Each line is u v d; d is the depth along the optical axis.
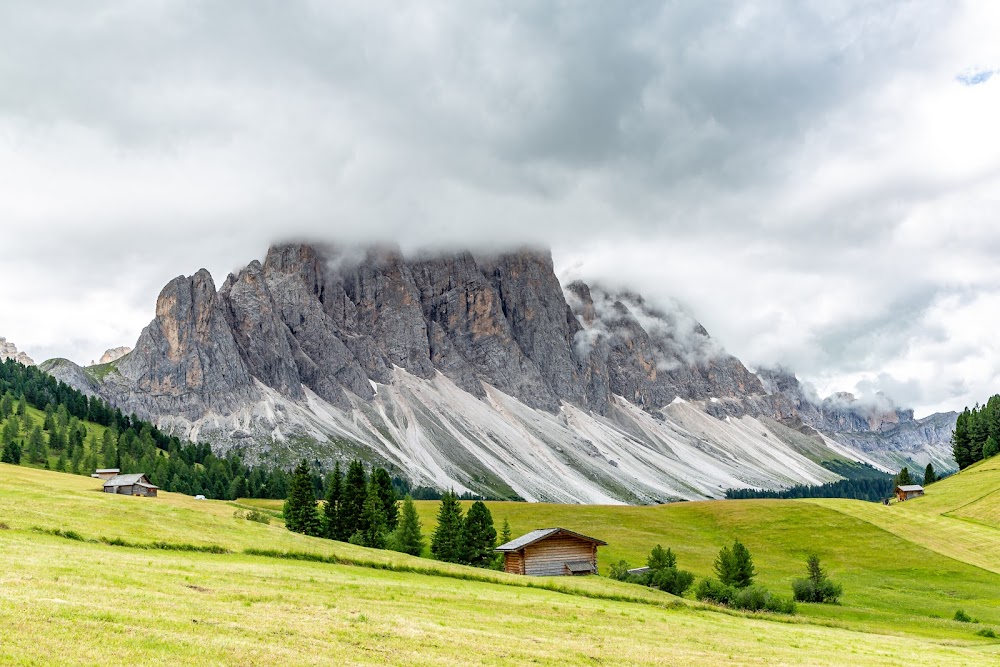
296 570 58.72
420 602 48.94
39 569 40.16
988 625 84.75
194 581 44.47
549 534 92.50
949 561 120.38
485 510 109.94
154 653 26.97
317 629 34.75
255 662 27.73
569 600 62.66
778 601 82.62
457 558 107.25
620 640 44.25
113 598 34.88
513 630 42.97
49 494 81.12
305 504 120.75
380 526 118.06
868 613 88.19
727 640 50.59
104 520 68.69
